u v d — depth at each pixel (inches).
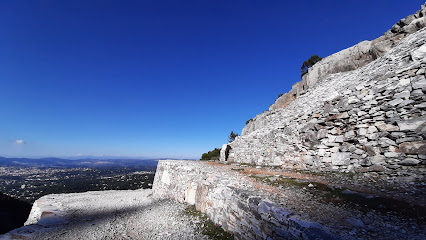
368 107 429.7
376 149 393.7
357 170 414.6
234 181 434.3
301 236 204.7
